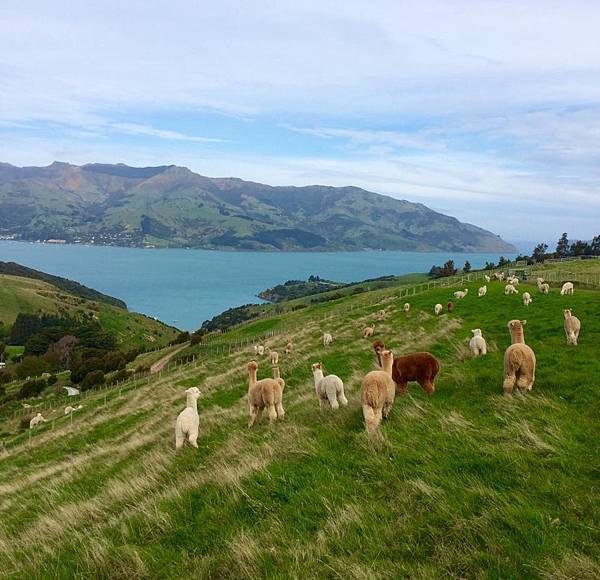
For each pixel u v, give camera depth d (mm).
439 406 11844
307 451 9555
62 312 152500
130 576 6688
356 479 8172
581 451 8344
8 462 26000
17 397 78312
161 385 37781
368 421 10125
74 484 13875
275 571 6020
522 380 12117
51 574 7051
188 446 13359
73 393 79375
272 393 13445
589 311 27594
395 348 25422
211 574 6340
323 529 6770
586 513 6391
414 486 7418
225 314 170250
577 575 5176
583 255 116000
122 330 151125
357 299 91938
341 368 23875
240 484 8508
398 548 6129
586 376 12969
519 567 5465
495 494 6918
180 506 8367
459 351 20250
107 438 24094
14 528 10859
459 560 5707
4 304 152000
